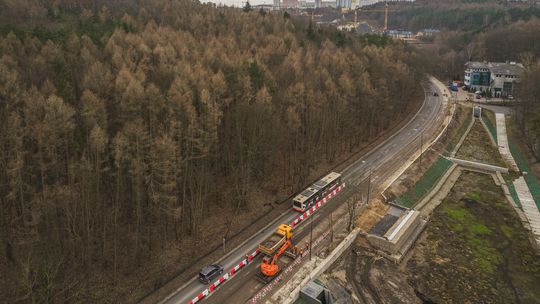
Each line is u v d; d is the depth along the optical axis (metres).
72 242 52.72
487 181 99.69
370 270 64.31
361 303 57.34
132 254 58.97
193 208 64.69
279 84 95.62
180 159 59.56
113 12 140.62
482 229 79.50
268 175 82.81
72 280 51.12
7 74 55.81
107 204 61.06
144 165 55.56
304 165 86.94
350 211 72.88
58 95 62.19
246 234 68.88
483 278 65.62
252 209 74.88
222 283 57.78
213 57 89.94
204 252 63.50
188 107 63.59
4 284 47.88
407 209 79.94
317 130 90.00
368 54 130.38
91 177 55.66
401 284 62.34
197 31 124.94
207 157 67.38
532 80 125.88
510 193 93.81
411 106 146.12
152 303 53.28
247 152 73.12
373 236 70.06
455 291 62.12
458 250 72.56
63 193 51.97
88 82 66.00
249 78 77.69
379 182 89.62
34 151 56.06
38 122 52.19
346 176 92.19
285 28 148.12
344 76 99.81
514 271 67.81
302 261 63.06
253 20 152.75
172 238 64.06
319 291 54.47
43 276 47.62
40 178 56.78
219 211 72.19
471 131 130.00
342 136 104.62
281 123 80.31
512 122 131.75
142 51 86.06
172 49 87.88
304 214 74.81
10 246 50.97
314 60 115.06
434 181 96.69
